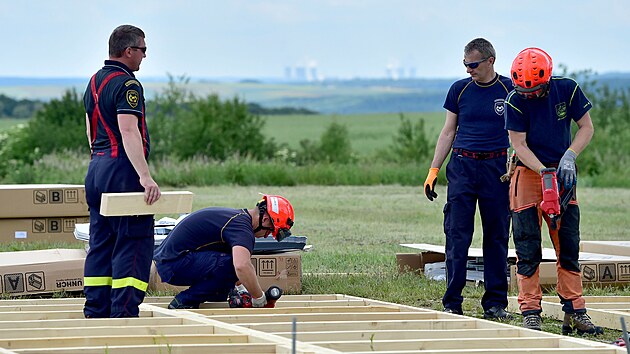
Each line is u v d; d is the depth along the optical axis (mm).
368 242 43312
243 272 23812
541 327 24766
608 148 99688
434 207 63750
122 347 17000
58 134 108375
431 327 21672
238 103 111875
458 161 25484
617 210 62969
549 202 22266
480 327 21875
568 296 23672
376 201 68062
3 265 28266
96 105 22094
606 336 23391
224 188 80500
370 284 30812
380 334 19703
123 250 22203
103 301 22781
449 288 25828
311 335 19375
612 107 116875
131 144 21656
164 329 19906
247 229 24469
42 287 28641
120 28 22266
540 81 22234
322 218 55281
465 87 25531
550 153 23031
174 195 21969
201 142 105438
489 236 25812
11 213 41375
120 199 21453
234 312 23609
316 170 88312
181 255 24703
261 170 86125
